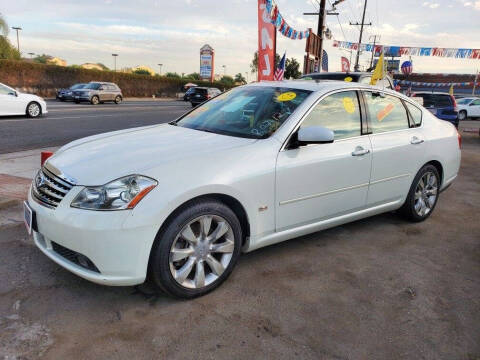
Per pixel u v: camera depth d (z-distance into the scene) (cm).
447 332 287
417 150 460
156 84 4606
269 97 399
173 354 253
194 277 308
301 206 362
